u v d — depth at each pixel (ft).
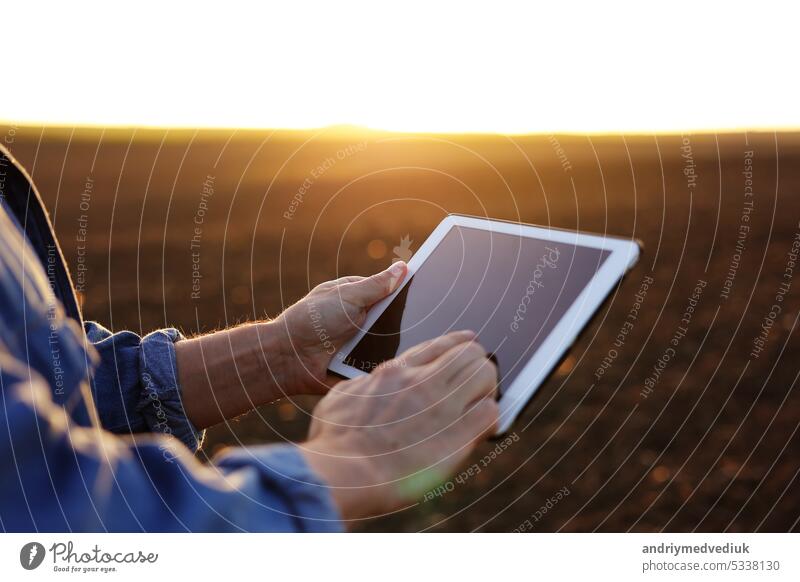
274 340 4.60
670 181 45.09
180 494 1.65
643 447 11.85
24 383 1.60
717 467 11.05
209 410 4.51
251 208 34.68
